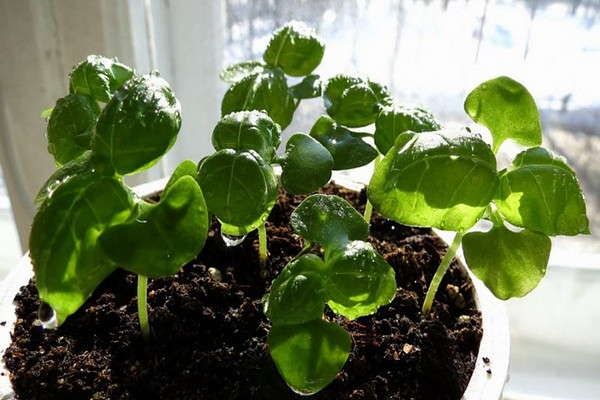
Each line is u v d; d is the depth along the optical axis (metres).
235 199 0.12
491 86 0.14
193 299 0.15
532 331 0.26
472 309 0.16
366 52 0.23
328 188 0.21
